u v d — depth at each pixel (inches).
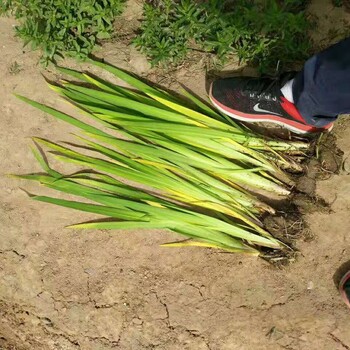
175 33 34.7
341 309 35.6
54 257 37.7
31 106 37.0
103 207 35.3
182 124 34.4
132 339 37.4
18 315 38.5
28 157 37.3
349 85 27.0
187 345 36.8
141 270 37.2
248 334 36.4
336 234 35.7
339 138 35.4
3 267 38.1
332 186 35.5
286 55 34.6
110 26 35.6
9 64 36.9
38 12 34.6
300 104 30.7
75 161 35.5
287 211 35.3
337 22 35.0
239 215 34.9
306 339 35.9
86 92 35.1
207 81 36.2
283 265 35.6
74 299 37.7
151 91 34.9
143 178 34.8
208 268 36.7
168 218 34.7
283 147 34.7
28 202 37.5
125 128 34.7
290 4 34.8
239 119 35.1
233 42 35.1
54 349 38.3
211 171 34.9
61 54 35.9
